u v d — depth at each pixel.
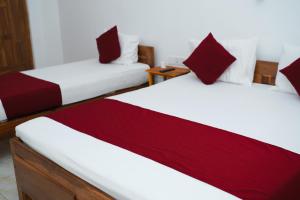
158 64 4.01
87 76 3.43
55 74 3.54
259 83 3.00
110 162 1.63
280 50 2.87
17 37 5.13
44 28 5.36
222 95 2.63
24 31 5.18
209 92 2.73
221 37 3.27
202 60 2.99
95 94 3.41
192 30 3.50
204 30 3.39
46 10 5.27
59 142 1.88
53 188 1.84
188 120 2.13
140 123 2.10
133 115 2.24
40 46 5.40
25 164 2.04
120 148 1.76
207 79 2.94
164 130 1.98
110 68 3.75
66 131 2.02
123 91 3.71
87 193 1.59
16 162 2.15
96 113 2.30
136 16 4.08
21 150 2.06
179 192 1.36
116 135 1.93
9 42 5.06
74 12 5.05
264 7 2.88
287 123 2.04
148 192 1.38
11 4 4.97
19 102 2.85
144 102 2.53
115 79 3.56
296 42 2.75
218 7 3.21
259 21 2.94
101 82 3.43
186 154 1.67
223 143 1.78
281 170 1.51
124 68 3.74
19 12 5.07
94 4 4.65
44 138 1.94
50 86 3.07
